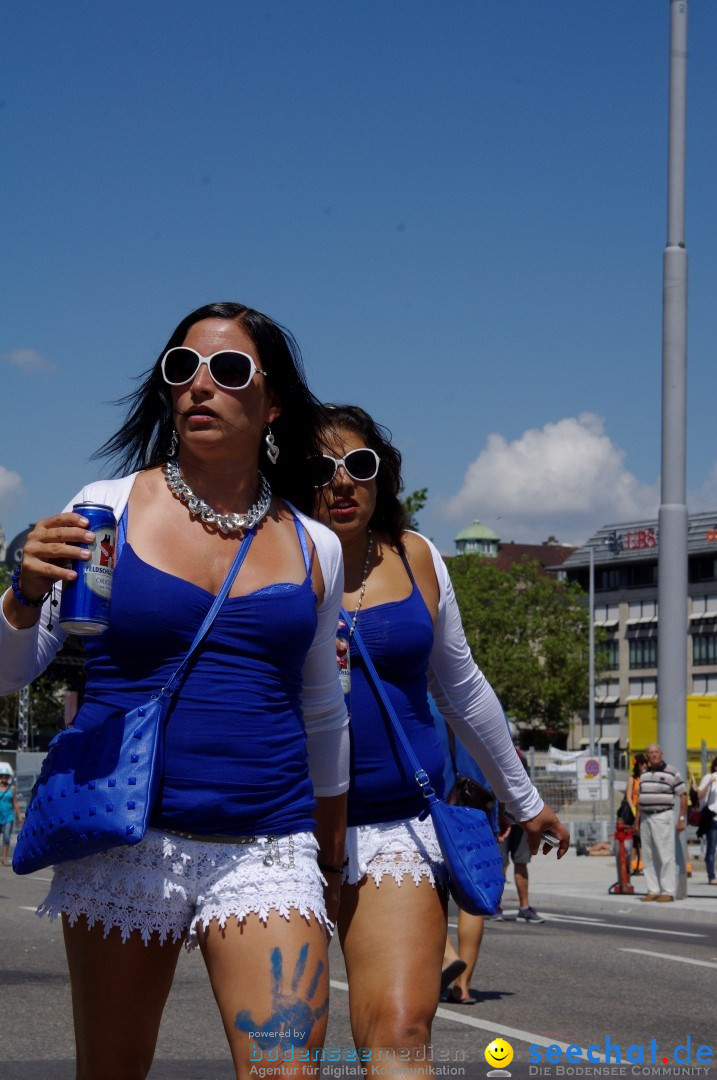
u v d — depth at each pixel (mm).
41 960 10539
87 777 2959
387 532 4473
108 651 3059
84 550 2943
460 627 4523
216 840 3008
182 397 3221
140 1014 3045
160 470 3238
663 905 17031
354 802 4055
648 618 121500
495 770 4551
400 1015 3846
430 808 4086
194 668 3039
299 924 2980
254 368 3252
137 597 3029
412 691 4223
